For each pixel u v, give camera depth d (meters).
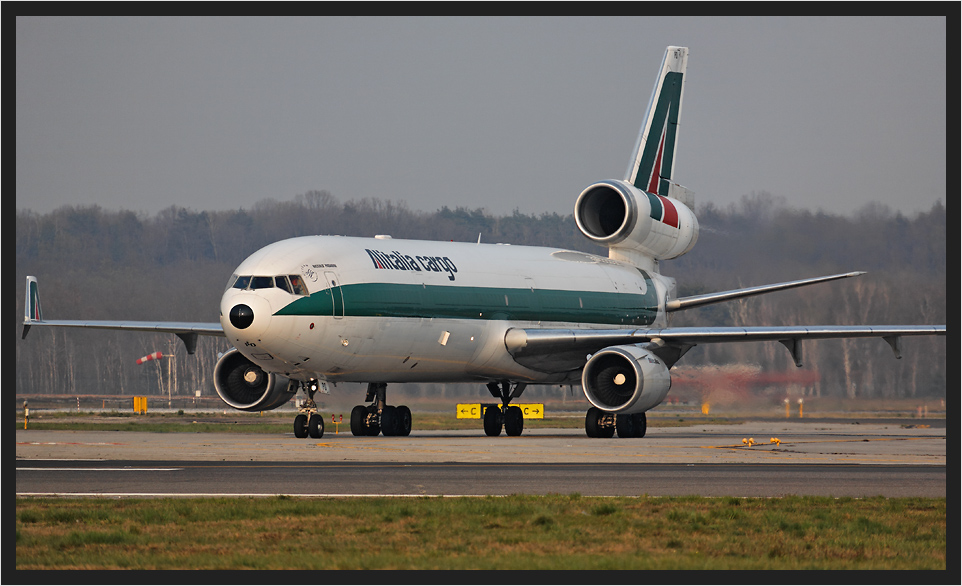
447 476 67.38
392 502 52.84
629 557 39.41
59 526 46.25
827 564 38.78
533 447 95.12
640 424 122.62
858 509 51.44
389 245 114.38
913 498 55.59
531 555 39.78
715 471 71.50
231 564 38.09
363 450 90.06
